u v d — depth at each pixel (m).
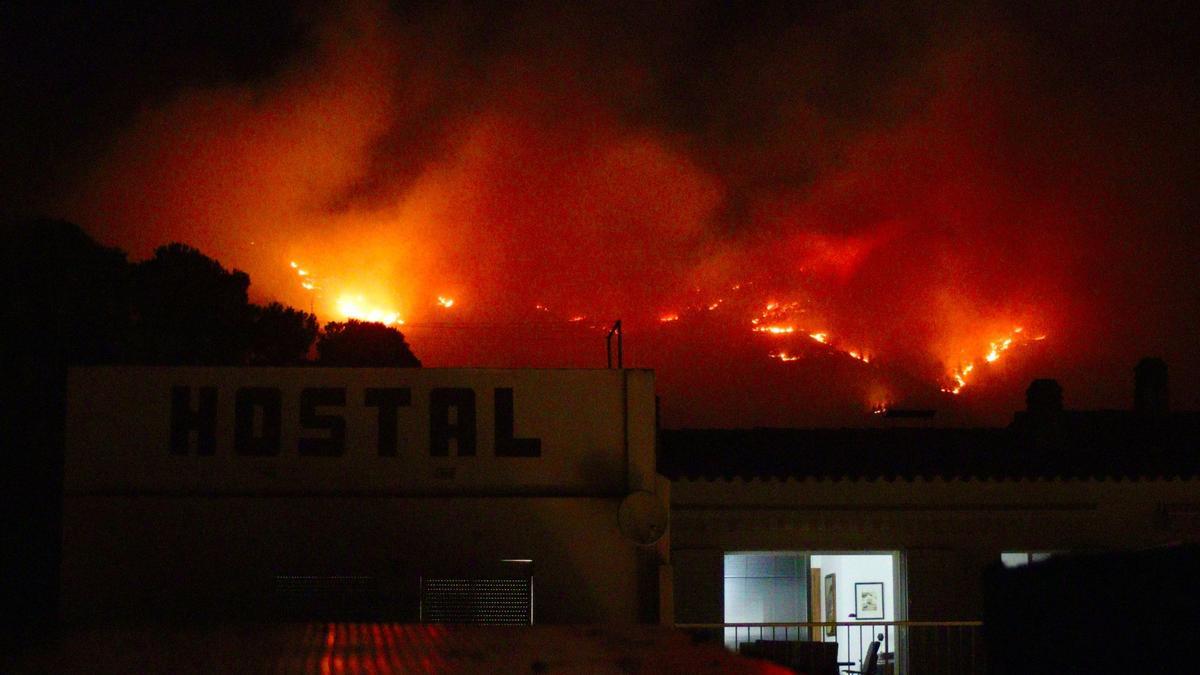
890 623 14.14
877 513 19.98
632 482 12.72
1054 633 1.92
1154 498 20.33
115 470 12.54
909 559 19.78
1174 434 23.48
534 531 12.61
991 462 21.25
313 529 12.53
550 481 12.71
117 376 12.66
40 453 15.09
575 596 12.52
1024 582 2.01
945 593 19.70
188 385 12.67
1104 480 20.34
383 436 12.71
